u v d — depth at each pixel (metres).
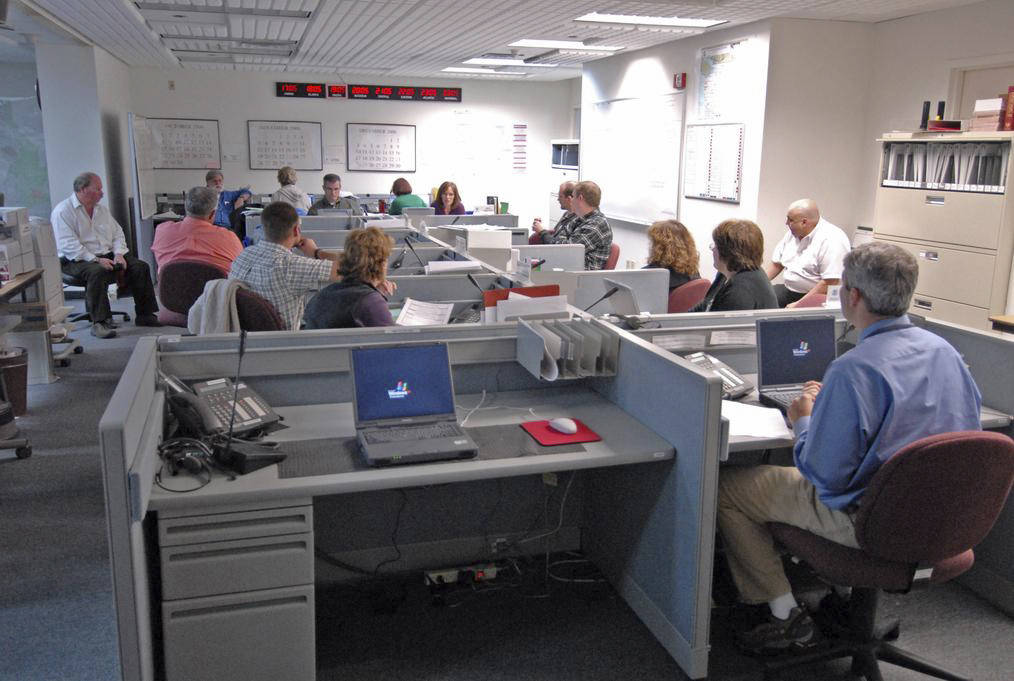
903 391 1.74
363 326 2.70
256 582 1.75
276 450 1.84
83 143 7.15
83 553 2.57
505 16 5.43
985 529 1.76
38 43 6.86
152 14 5.45
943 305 4.45
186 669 1.75
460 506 2.49
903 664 1.98
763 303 2.89
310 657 1.82
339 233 5.42
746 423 2.12
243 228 8.18
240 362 2.00
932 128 4.40
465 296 3.59
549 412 2.24
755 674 2.02
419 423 2.01
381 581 2.42
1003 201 4.04
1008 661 2.09
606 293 3.50
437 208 6.86
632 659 2.08
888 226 4.77
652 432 2.08
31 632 2.13
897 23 5.37
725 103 6.03
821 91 5.59
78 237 5.58
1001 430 2.33
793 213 4.64
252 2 5.04
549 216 10.39
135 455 1.57
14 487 3.07
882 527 1.69
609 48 7.29
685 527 1.96
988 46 4.68
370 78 9.86
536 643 2.15
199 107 9.38
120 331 5.76
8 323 3.63
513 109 10.52
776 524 1.99
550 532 2.60
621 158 7.89
